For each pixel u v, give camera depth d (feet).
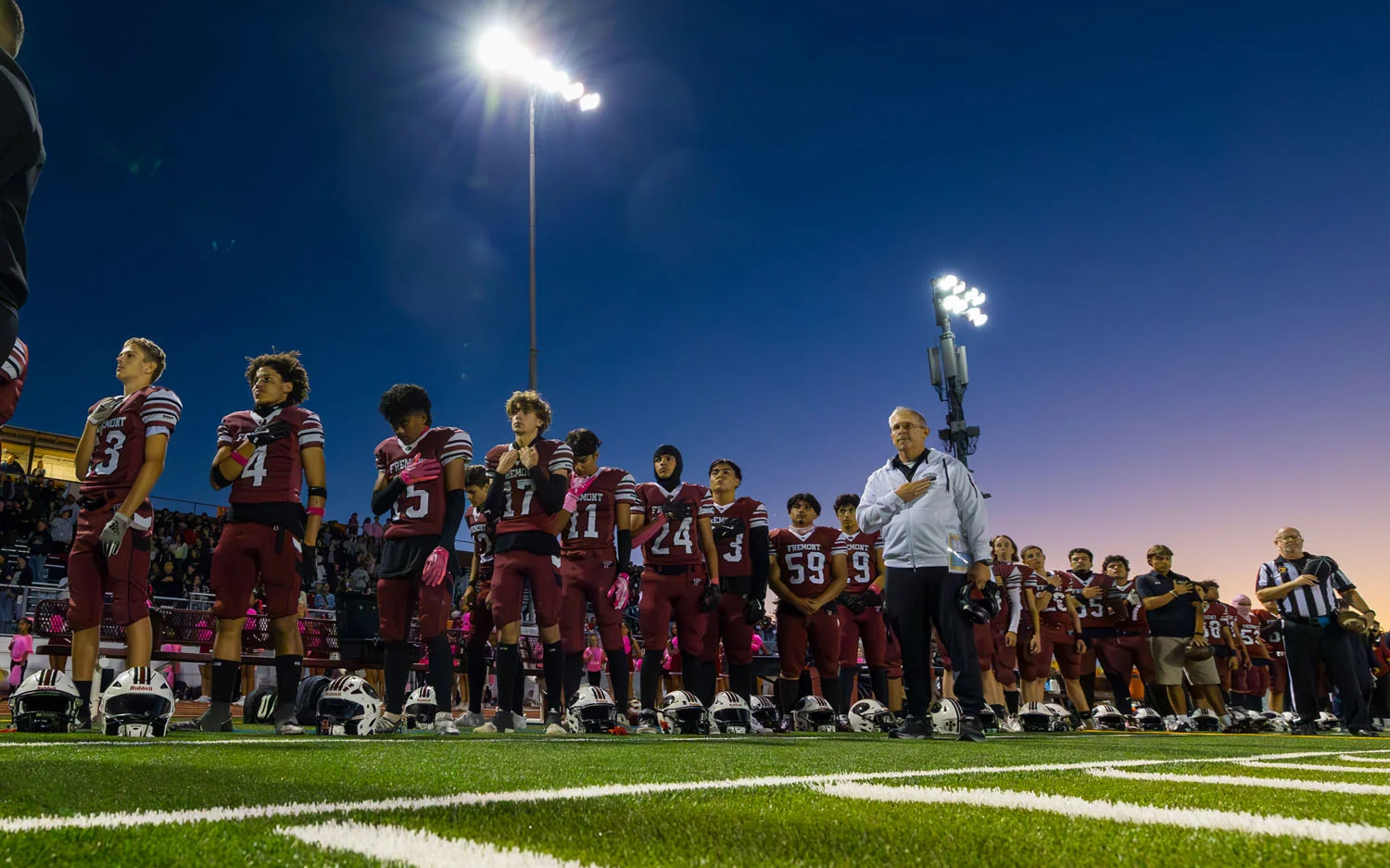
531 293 52.16
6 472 61.67
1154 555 33.24
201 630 28.14
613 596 22.09
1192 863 4.18
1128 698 34.99
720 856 4.26
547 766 8.84
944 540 16.56
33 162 7.09
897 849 4.49
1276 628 29.76
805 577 26.78
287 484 16.90
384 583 17.21
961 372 53.93
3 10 7.28
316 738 14.07
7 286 6.69
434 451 17.48
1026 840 4.73
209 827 4.69
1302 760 12.30
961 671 16.29
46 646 27.86
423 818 5.12
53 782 6.45
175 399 16.67
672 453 23.57
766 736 18.45
